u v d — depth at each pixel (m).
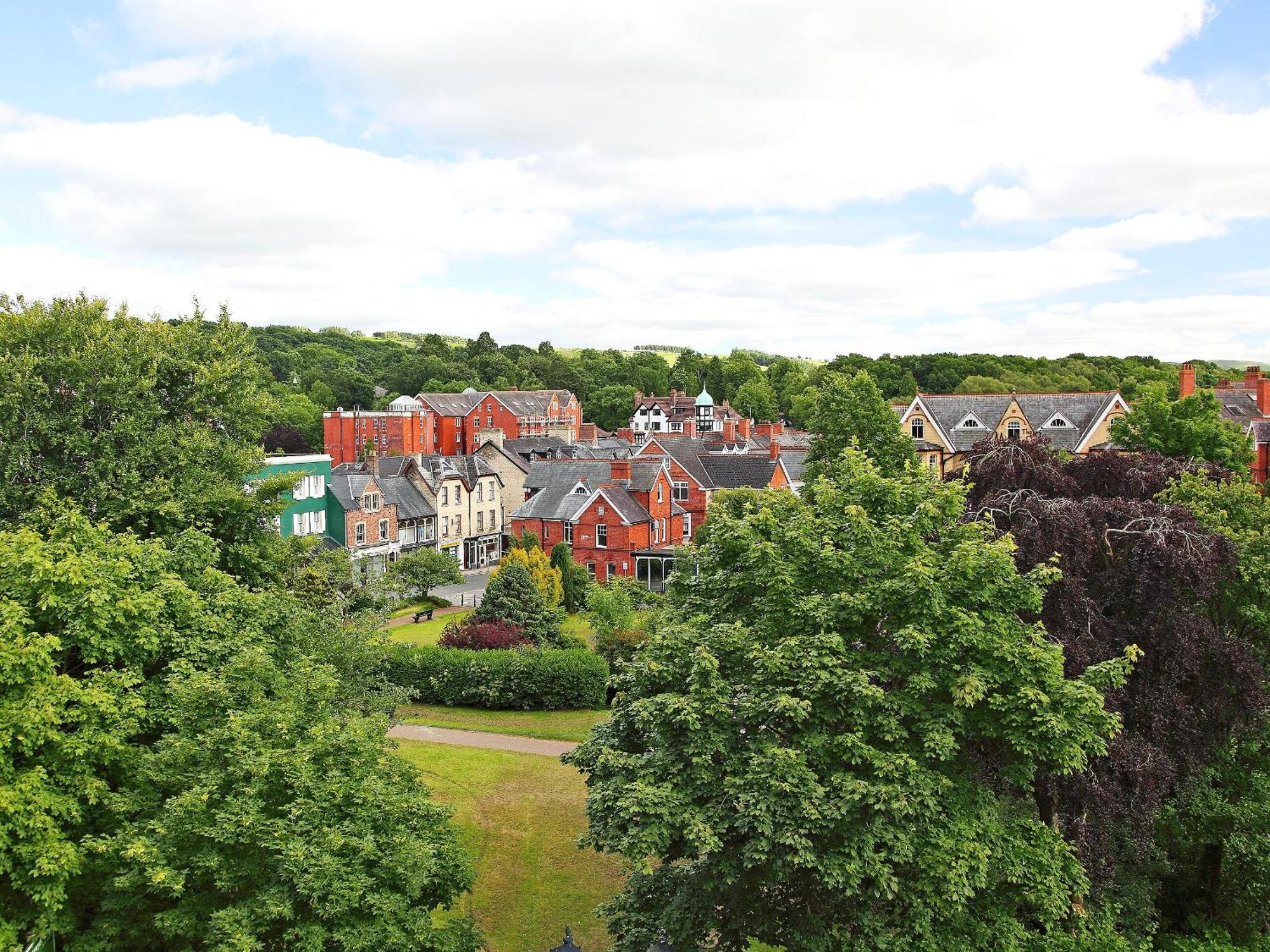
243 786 14.74
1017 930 16.17
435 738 37.06
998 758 17.98
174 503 27.69
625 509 67.38
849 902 16.44
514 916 23.66
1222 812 21.64
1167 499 27.05
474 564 87.50
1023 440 27.08
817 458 55.62
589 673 41.16
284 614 22.09
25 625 16.41
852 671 15.77
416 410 112.62
